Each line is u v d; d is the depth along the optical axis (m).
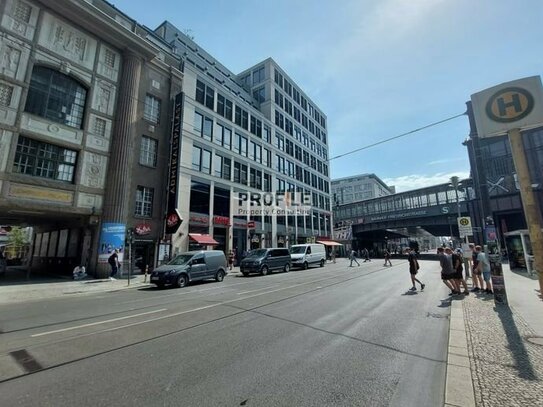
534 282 13.44
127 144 21.45
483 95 7.36
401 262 34.28
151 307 9.62
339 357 5.00
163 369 4.55
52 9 18.94
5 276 20.78
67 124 19.22
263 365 4.68
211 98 30.91
